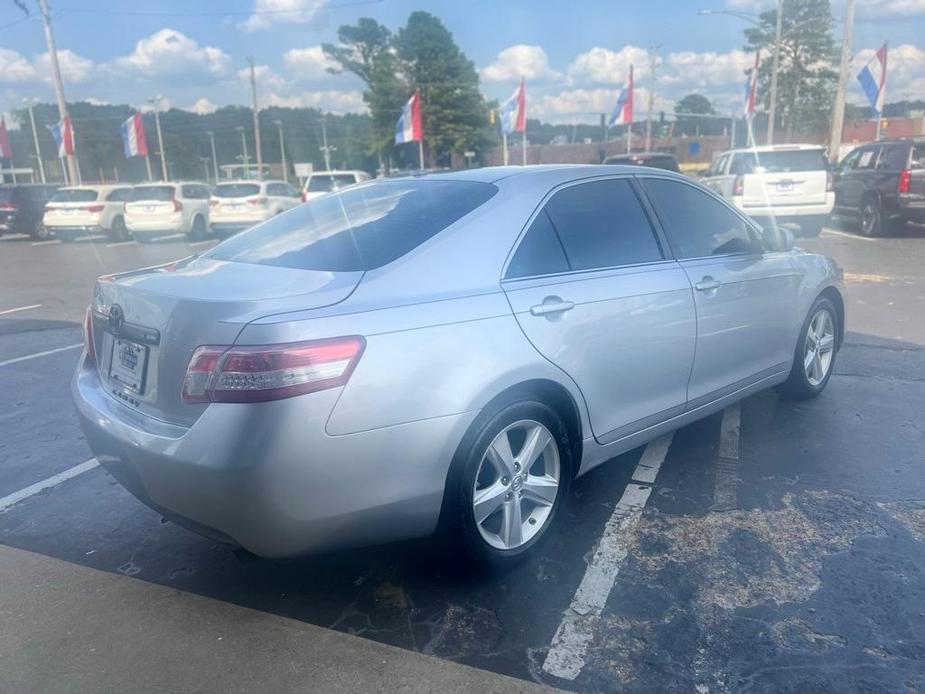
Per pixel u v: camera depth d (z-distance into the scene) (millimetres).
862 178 16047
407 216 3465
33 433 5352
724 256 4434
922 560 3391
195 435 2678
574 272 3578
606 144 55906
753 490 4105
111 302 3242
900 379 5965
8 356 7578
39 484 4504
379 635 2998
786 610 3061
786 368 5023
